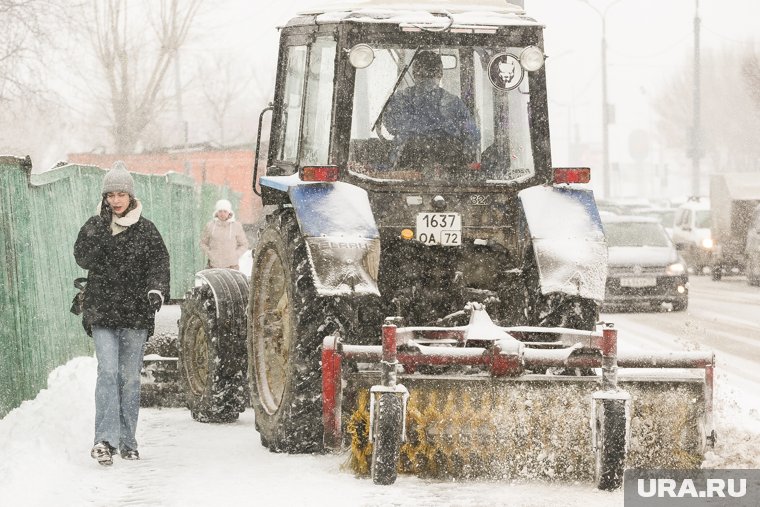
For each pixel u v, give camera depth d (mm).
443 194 20703
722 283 76188
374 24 20641
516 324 20641
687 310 54281
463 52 21109
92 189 33750
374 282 19250
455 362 17922
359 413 18344
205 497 17234
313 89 21672
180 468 19594
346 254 19234
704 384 18031
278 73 22844
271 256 21781
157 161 86125
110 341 20391
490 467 17906
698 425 18094
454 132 20906
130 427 20672
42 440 20594
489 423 17906
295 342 19859
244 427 24359
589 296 19422
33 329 26578
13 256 25062
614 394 17250
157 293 20422
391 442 17516
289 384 20078
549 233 19906
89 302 20422
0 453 19641
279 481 18172
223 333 24344
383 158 20750
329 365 18078
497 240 20828
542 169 20984
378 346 18281
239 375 24672
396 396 17531
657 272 53125
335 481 18062
